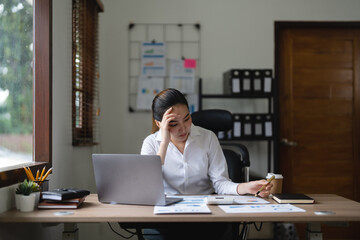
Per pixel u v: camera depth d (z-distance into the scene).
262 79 3.19
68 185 2.32
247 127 3.20
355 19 3.55
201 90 3.26
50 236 2.02
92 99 2.97
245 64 3.50
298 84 3.61
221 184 1.85
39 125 1.96
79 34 2.56
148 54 3.47
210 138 1.96
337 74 3.63
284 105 3.60
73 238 1.51
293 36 3.62
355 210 1.46
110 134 3.44
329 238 3.59
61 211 1.46
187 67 3.48
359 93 3.62
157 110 1.84
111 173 1.56
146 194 1.53
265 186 1.66
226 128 2.30
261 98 3.52
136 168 1.51
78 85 2.61
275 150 3.21
